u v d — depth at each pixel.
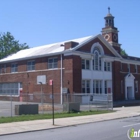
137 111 28.06
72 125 17.31
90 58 40.81
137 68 53.66
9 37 76.50
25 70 45.34
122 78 48.94
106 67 44.47
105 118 21.33
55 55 40.28
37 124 17.31
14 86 47.56
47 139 11.78
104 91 43.38
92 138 11.68
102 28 54.50
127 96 50.91
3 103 39.75
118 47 54.19
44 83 41.41
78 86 38.28
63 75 38.88
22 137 12.73
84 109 29.75
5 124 17.19
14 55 52.00
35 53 45.38
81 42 39.59
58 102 38.62
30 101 43.53
